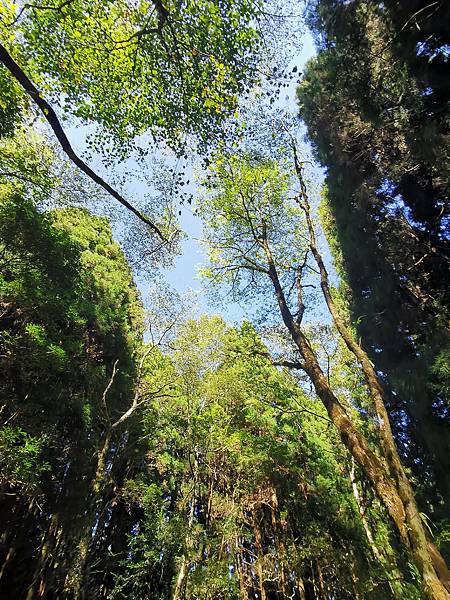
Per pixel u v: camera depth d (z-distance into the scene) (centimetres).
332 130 1078
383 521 1053
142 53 657
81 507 967
